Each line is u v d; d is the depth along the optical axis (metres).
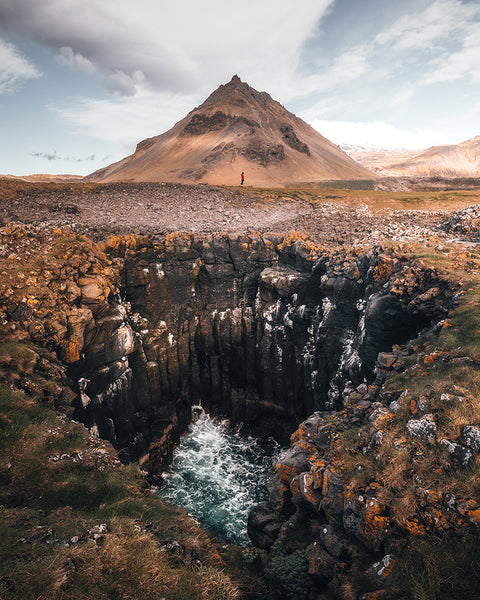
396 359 13.57
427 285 16.72
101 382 21.27
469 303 13.48
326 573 8.15
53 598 5.28
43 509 8.80
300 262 28.33
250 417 31.75
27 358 15.14
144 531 7.72
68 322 18.56
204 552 8.43
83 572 5.93
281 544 10.20
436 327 13.76
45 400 13.94
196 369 31.39
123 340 22.17
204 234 31.27
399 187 103.81
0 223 27.33
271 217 40.31
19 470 9.72
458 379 9.59
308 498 9.77
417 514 7.03
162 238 28.81
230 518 22.33
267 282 28.50
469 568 5.93
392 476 7.79
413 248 20.84
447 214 34.22
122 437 23.81
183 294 29.56
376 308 17.41
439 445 7.82
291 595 8.68
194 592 6.37
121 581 6.00
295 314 27.36
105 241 25.44
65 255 21.75
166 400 29.22
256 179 129.50
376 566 6.91
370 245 24.34
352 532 8.09
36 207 33.19
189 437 30.62
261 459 28.42
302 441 12.98
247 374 31.66
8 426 11.01
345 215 38.00
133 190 43.94
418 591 5.91
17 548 6.45
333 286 23.03
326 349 23.95
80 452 11.30
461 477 7.04
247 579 9.34
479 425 7.70
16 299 17.66
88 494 9.74
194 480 25.95
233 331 31.11
